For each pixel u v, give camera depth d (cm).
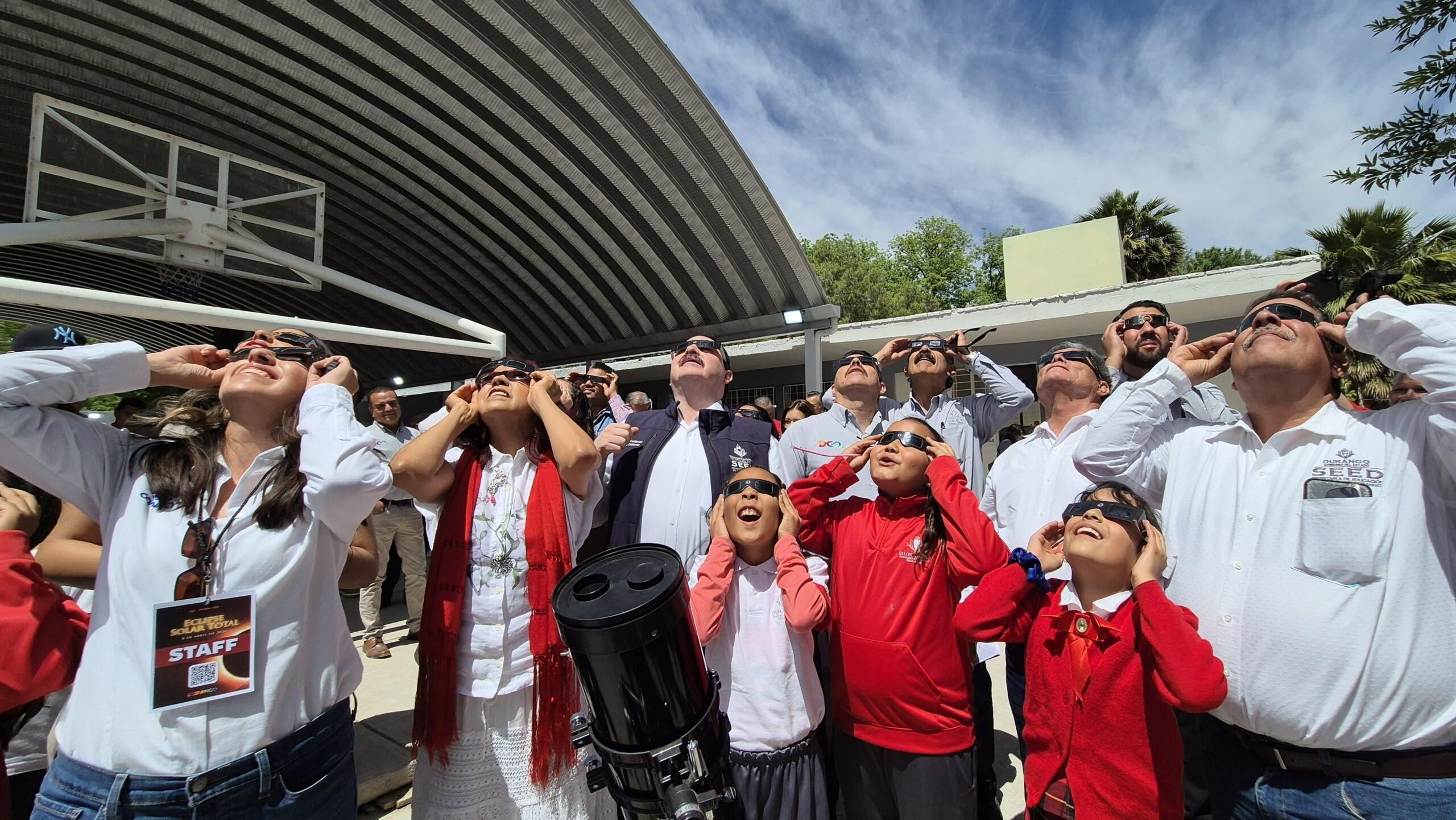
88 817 125
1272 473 151
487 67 623
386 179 829
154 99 663
